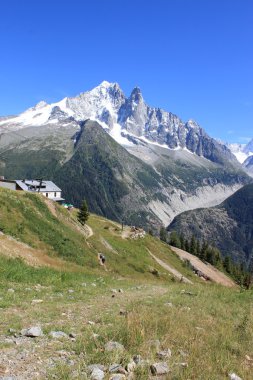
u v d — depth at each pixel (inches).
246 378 422.0
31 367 363.9
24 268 1256.8
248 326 655.1
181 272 5231.3
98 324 573.9
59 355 406.0
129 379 362.6
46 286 1021.8
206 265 7140.8
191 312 745.0
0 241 1744.6
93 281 1336.1
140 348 444.8
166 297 967.0
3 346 419.8
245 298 1121.4
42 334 482.6
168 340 497.0
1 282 935.7
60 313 643.5
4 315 584.1
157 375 386.3
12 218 2207.2
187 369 390.9
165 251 5935.0
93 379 347.3
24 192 2810.0
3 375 337.4
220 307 862.5
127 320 559.2
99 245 3459.6
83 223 4284.0
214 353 478.6
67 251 2295.8
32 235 2180.1
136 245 5044.3
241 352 518.9
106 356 400.8
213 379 387.9
